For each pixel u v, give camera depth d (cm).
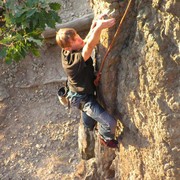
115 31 532
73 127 884
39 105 914
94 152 704
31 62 936
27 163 861
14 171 855
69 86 565
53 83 920
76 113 895
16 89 933
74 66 532
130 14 523
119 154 630
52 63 929
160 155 556
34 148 874
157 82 518
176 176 560
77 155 855
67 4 922
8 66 943
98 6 548
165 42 496
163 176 569
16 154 871
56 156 860
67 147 868
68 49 534
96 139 670
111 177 686
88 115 574
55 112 901
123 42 544
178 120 525
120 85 565
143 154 582
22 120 905
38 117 902
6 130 898
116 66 561
